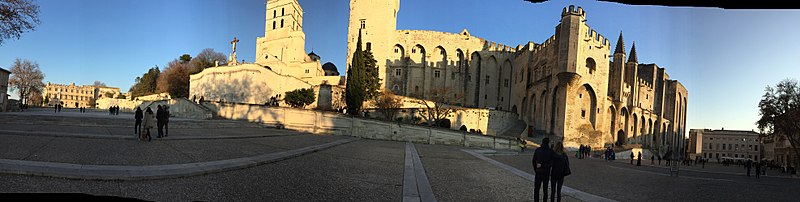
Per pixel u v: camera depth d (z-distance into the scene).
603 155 46.12
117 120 24.05
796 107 37.59
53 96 140.25
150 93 95.56
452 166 16.05
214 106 40.16
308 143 21.38
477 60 79.81
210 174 9.52
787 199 13.00
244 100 65.31
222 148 14.74
